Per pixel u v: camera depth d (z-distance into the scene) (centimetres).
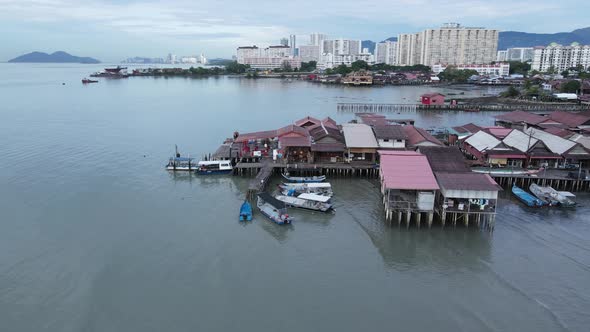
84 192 5578
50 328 3002
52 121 10675
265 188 5788
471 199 4575
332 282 3553
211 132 9575
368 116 9494
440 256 3991
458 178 4656
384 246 4178
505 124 10062
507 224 4678
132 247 4106
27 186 5747
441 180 4622
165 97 16650
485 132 7269
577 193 5688
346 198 5472
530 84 18812
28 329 2991
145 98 16238
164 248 4094
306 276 3641
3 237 4262
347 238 4350
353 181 6153
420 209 4556
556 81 19150
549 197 5219
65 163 6881
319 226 4631
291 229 4553
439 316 3128
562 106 13588
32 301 3288
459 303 3281
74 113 12112
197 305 3247
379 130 6700
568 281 3562
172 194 5584
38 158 7138
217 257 3934
